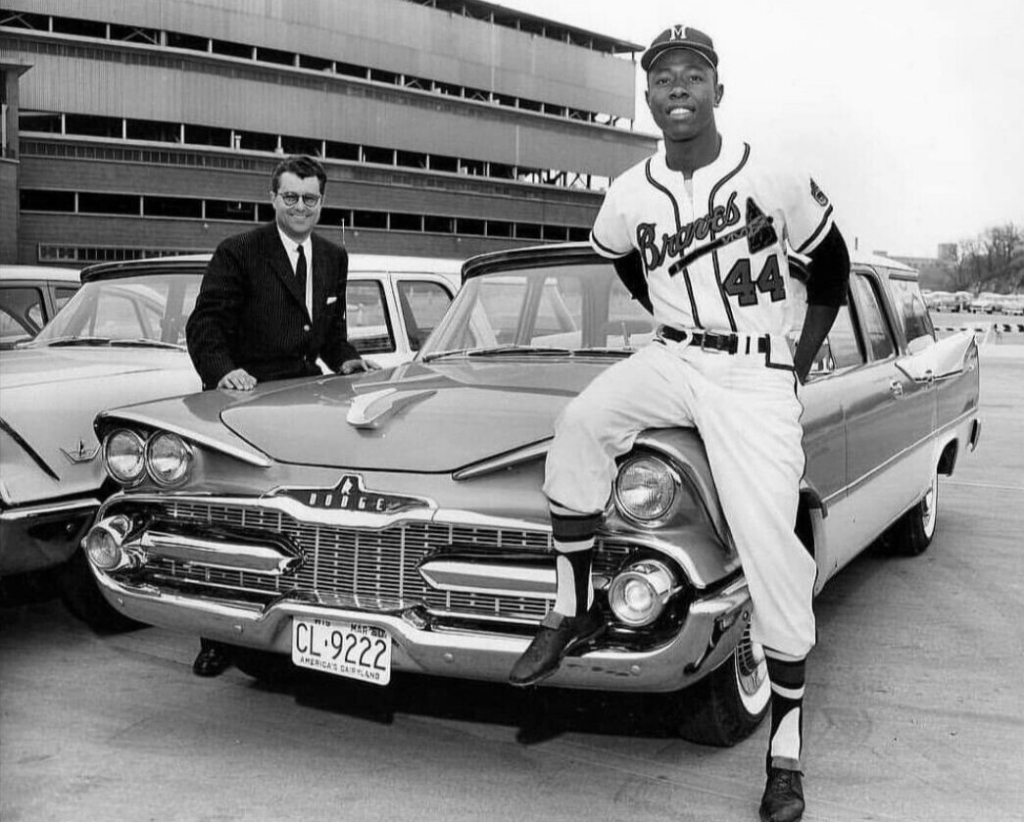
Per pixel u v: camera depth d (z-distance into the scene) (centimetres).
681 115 267
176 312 539
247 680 387
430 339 443
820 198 275
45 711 356
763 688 339
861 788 303
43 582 500
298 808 288
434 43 5862
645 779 307
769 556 267
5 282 624
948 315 6588
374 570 299
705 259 272
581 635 274
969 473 879
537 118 6438
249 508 312
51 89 4566
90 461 421
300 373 438
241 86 5050
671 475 271
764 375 273
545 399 323
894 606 485
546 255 427
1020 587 516
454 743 332
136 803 291
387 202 5734
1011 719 355
